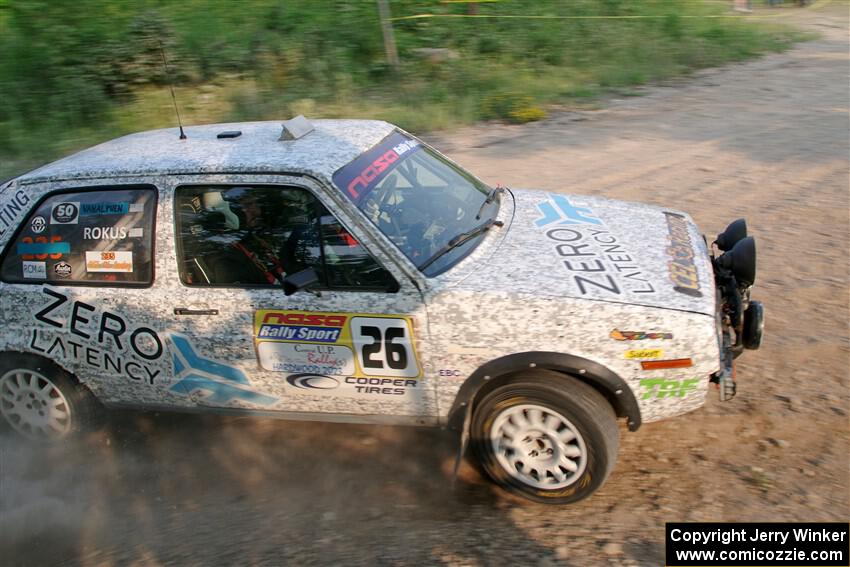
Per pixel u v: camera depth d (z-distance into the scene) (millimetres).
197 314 4137
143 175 4273
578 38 15578
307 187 4039
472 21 15289
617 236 4391
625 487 4129
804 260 6520
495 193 4910
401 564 3623
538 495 3967
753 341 4059
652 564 3514
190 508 4289
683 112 12156
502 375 3863
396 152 4629
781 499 3930
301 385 4109
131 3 14094
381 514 4074
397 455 4602
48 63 12414
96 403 4652
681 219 4891
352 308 3904
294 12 14633
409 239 4047
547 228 4422
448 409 3957
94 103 12047
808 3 24359
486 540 3770
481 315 3766
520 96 12617
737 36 17328
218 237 4156
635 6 17469
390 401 4016
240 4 14867
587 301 3713
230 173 4148
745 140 10344
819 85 13578
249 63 13523
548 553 3629
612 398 3910
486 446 3973
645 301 3734
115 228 4293
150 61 12914
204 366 4223
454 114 12234
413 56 14188
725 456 4305
